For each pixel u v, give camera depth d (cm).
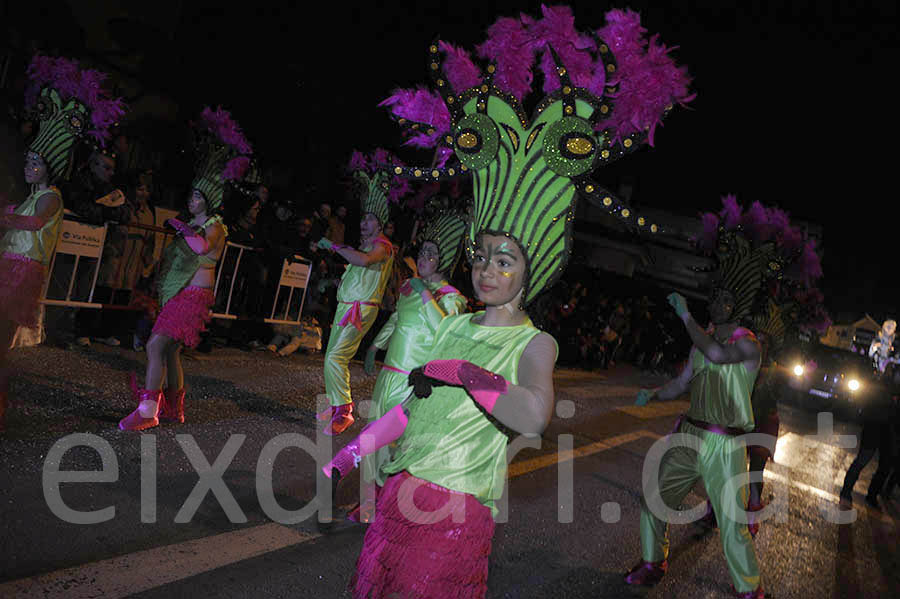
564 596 427
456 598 231
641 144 247
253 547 397
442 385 242
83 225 758
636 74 244
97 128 550
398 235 1015
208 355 916
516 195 247
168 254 574
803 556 613
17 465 435
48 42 1018
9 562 325
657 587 472
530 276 246
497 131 252
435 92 298
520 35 257
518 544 501
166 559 361
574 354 1841
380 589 235
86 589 316
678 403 1600
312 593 359
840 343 3016
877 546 702
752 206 484
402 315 470
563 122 246
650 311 2372
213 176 589
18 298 485
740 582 463
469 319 259
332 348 644
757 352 461
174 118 1248
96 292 820
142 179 892
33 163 510
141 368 758
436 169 272
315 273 1086
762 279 473
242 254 967
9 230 493
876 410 900
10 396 561
